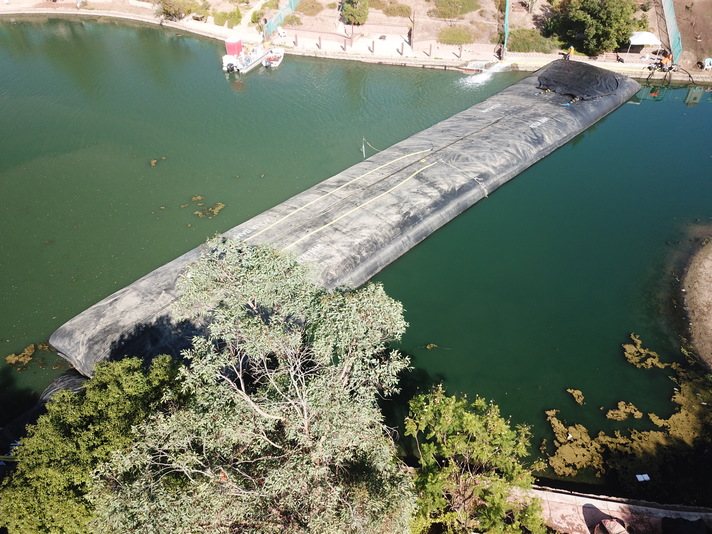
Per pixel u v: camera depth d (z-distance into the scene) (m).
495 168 52.19
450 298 41.00
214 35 83.75
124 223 46.44
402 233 44.06
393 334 23.23
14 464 28.73
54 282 40.62
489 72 74.12
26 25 89.12
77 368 34.34
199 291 21.92
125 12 90.38
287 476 19.66
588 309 40.50
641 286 42.50
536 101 63.22
